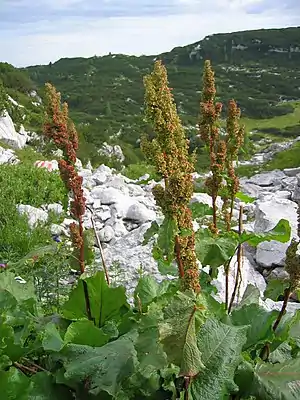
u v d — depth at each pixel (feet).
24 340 2.88
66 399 2.52
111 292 3.08
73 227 3.02
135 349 2.43
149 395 2.50
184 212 2.48
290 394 2.45
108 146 67.62
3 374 2.24
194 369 2.00
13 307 3.00
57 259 5.28
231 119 3.30
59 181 13.25
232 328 2.47
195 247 2.91
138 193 13.30
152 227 2.91
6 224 8.91
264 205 9.67
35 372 2.77
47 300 5.16
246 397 2.55
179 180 2.41
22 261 3.23
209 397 2.24
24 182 12.88
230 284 5.89
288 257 2.71
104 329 3.01
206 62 3.20
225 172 3.39
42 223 9.32
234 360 2.35
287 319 3.07
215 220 3.28
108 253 7.51
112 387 2.39
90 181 14.28
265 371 2.58
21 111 56.85
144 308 3.16
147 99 2.51
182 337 2.03
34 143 44.91
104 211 10.49
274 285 3.23
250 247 8.43
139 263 6.77
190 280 2.57
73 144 2.94
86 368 2.47
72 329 2.71
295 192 13.46
